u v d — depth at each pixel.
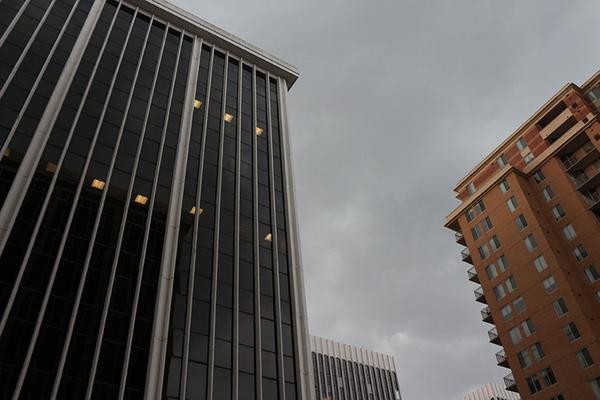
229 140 57.75
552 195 68.94
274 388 40.56
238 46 70.19
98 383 32.88
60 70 48.75
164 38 63.41
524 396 59.50
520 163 76.50
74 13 55.91
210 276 43.91
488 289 69.44
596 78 73.94
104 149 45.53
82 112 46.91
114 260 39.16
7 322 31.80
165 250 42.66
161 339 37.34
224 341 40.56
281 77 73.44
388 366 142.12
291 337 44.97
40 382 30.86
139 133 49.59
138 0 63.94
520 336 62.75
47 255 36.16
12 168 38.91
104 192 42.59
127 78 54.16
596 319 57.62
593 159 67.00
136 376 34.72
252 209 52.78
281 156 61.84
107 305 36.41
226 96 62.94
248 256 48.19
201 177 50.81
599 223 62.59
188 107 56.62
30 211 37.53
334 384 126.88
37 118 43.28
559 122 72.62
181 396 35.53
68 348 33.00
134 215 43.22
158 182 47.06
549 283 61.97
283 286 48.34
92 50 53.81
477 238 74.69
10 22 48.78
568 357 56.53
